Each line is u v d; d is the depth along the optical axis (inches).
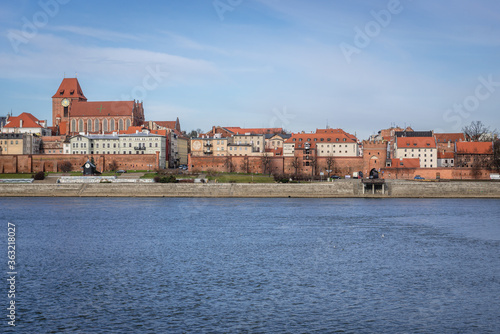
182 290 2960.1
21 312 2605.8
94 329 2396.7
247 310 2637.8
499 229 4980.3
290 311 2620.6
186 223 5388.8
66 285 3061.0
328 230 4921.3
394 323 2472.9
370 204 7130.9
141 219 5693.9
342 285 3058.6
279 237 4562.0
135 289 2979.8
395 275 3280.0
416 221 5487.2
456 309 2657.5
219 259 3715.6
